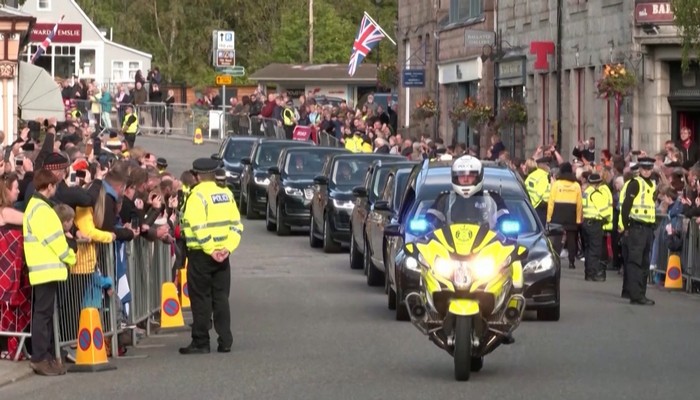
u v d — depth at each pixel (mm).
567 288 36625
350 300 33250
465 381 21406
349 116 79188
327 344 25766
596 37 62594
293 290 35500
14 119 54594
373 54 143750
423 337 26594
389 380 21547
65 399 20188
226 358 24156
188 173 31953
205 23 149500
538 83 71938
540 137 71812
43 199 22469
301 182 52031
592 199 38531
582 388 20766
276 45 146250
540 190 45031
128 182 26641
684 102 56188
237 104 97062
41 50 77438
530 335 26938
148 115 103312
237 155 65625
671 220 37312
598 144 62906
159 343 26516
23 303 23109
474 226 21938
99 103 96812
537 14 71625
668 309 31750
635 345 25516
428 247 21781
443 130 90875
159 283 29281
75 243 23078
